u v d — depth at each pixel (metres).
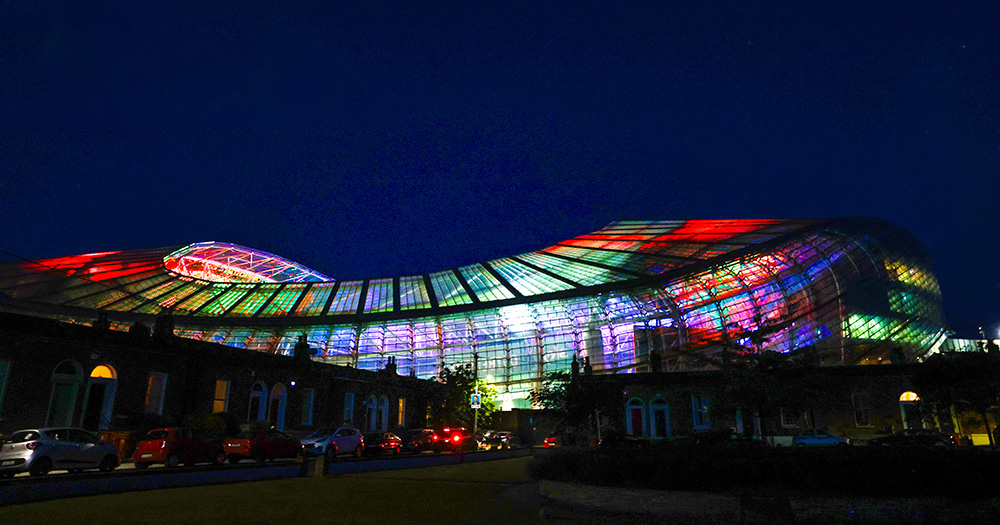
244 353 33.19
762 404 25.50
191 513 12.71
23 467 17.92
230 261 96.81
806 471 16.02
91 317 60.12
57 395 24.86
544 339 71.62
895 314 61.31
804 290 60.25
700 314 63.34
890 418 37.88
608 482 18.41
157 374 29.00
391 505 14.66
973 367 27.34
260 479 20.80
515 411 66.31
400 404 48.31
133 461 25.05
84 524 11.16
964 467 14.95
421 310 68.81
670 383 41.31
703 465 17.03
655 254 68.69
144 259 79.19
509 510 14.20
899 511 13.16
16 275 62.25
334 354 73.25
